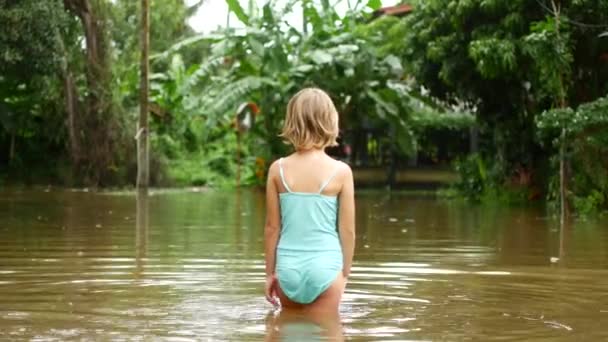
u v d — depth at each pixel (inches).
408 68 829.8
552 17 670.5
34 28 893.2
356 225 521.7
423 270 315.6
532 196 768.9
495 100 782.5
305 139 232.5
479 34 717.9
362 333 203.2
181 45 993.5
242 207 675.4
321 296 226.2
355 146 1021.2
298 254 227.9
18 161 1047.6
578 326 214.7
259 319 217.9
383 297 254.5
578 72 698.8
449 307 239.8
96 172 966.4
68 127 971.9
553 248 397.7
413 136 962.1
